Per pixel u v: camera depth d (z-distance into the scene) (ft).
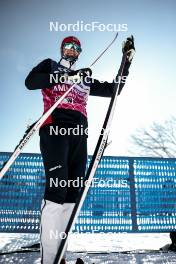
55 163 4.77
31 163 9.62
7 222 8.94
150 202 9.71
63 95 5.14
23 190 9.31
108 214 9.30
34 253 7.30
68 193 5.14
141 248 8.68
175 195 9.97
